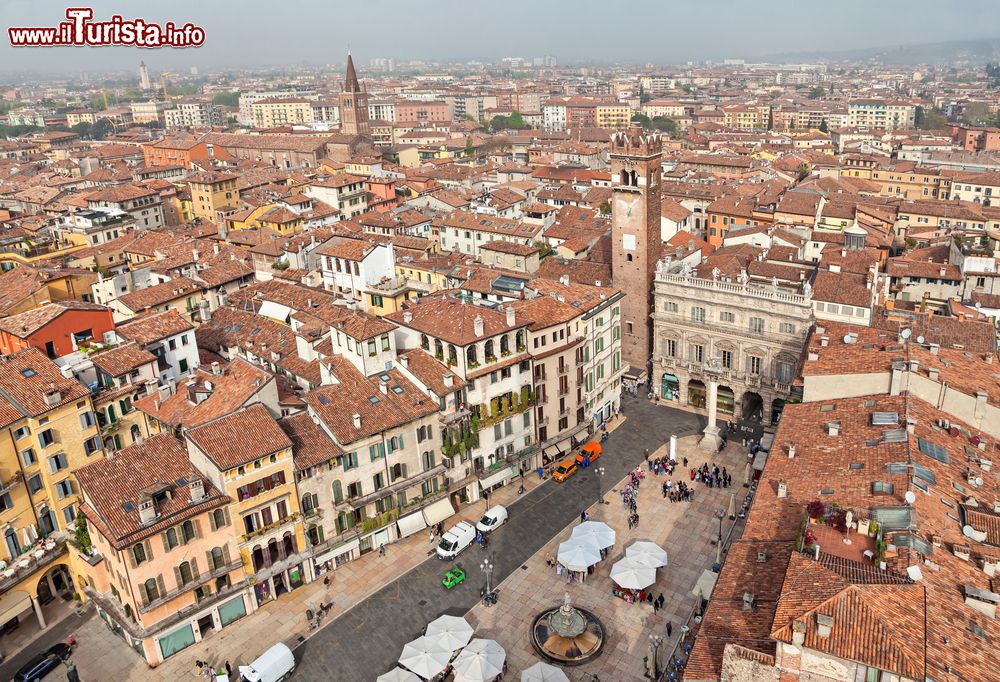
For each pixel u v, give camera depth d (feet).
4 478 247.09
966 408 238.48
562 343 328.70
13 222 629.51
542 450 330.13
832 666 146.82
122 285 434.30
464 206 639.35
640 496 311.47
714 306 369.09
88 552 246.06
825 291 344.69
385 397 284.41
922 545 176.14
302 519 256.93
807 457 227.61
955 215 618.44
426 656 218.79
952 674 140.36
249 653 235.40
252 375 273.33
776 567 184.96
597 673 222.89
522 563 274.36
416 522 284.41
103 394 279.90
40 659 232.12
